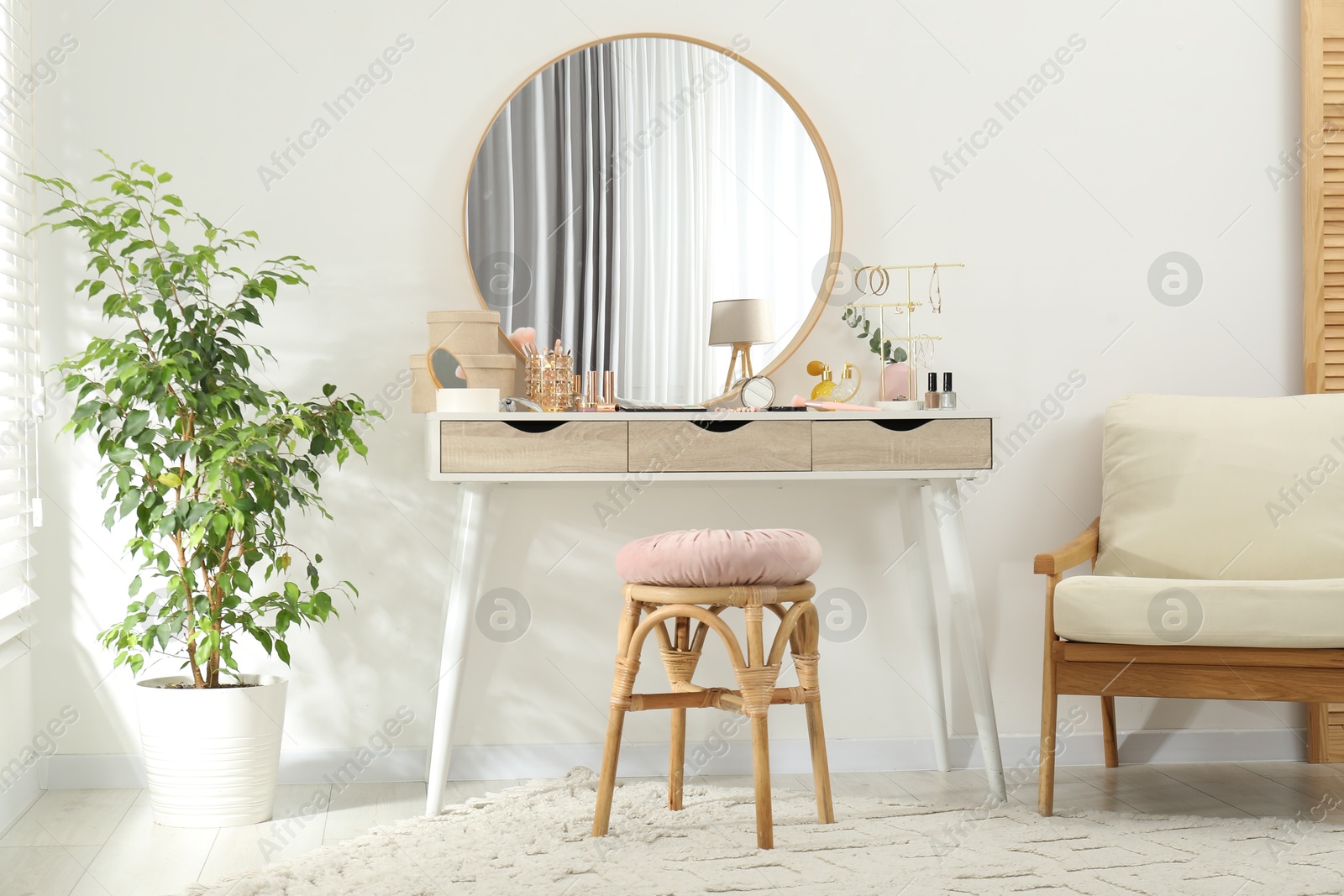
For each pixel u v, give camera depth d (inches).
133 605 81.8
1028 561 101.0
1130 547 92.7
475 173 95.5
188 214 93.0
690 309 97.6
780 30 99.2
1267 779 93.7
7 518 83.1
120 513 79.9
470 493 84.0
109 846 76.1
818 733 78.5
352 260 95.0
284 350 94.2
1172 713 101.3
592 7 97.3
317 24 94.6
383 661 95.0
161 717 79.7
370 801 88.0
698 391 97.4
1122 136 101.6
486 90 96.3
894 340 99.1
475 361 87.8
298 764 93.9
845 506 99.5
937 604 100.5
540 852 72.1
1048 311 101.0
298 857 71.5
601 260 96.9
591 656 97.3
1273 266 102.7
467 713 95.9
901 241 100.0
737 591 72.4
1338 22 101.3
